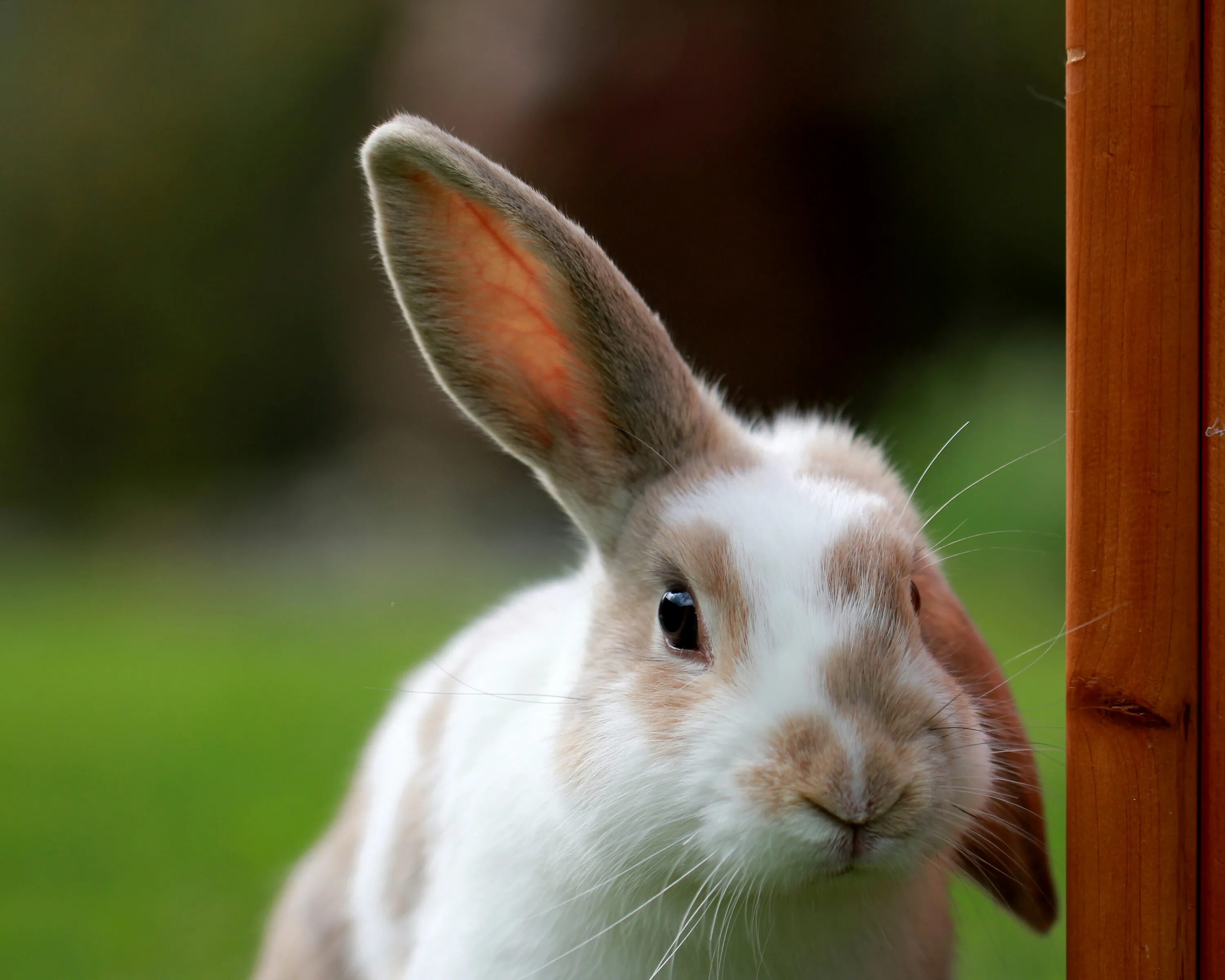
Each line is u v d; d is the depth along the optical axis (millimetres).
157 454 22438
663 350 4043
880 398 16578
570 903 3871
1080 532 3611
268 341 21969
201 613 14633
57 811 7934
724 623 3543
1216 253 3414
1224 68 3377
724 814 3332
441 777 4504
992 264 17609
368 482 18734
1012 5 16641
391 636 12633
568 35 16422
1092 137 3494
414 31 18219
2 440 22688
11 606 15391
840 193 17500
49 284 22750
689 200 16812
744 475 3941
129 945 6078
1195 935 3604
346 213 20984
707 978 3865
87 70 22719
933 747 3428
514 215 3822
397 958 4570
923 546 4102
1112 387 3537
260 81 21672
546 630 4441
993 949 5680
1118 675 3596
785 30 16734
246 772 8727
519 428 4152
